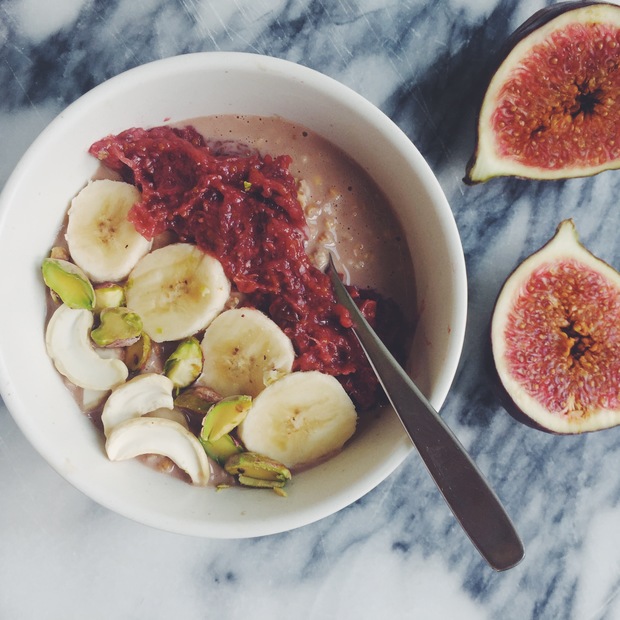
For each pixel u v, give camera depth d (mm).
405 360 326
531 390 349
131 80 297
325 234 323
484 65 354
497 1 354
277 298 318
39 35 342
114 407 307
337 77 350
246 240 315
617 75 352
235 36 346
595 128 356
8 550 347
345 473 308
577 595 365
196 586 353
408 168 306
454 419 362
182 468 310
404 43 352
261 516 299
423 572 359
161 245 320
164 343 319
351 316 318
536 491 365
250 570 355
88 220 313
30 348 303
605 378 354
